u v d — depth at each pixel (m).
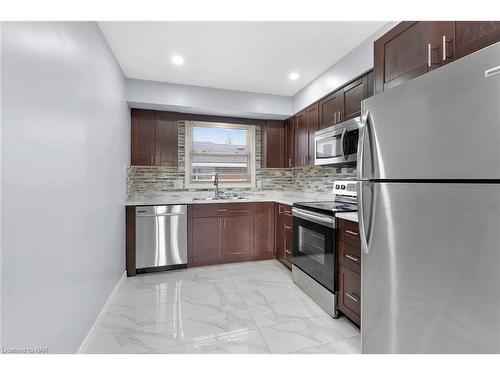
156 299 2.32
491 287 0.84
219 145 3.94
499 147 0.80
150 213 2.99
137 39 2.13
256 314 2.05
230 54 2.42
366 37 2.14
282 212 3.30
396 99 1.16
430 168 1.01
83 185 1.56
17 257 0.95
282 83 3.15
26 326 1.00
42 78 1.11
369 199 1.31
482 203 0.86
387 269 1.23
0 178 0.86
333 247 2.02
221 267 3.23
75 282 1.45
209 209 3.27
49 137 1.17
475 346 0.89
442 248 0.98
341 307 1.96
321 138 2.77
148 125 3.29
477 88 0.86
